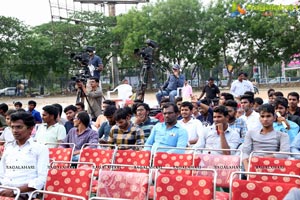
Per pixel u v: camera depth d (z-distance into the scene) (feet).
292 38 118.83
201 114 31.78
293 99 26.40
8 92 147.95
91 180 15.25
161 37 124.77
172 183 14.16
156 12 124.16
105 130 27.12
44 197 15.43
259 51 131.95
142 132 23.47
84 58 42.32
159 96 46.11
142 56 45.24
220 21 123.85
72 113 29.12
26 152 16.14
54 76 159.02
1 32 141.49
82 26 141.59
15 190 14.57
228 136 21.75
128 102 44.45
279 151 19.30
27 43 145.07
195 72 139.85
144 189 14.84
